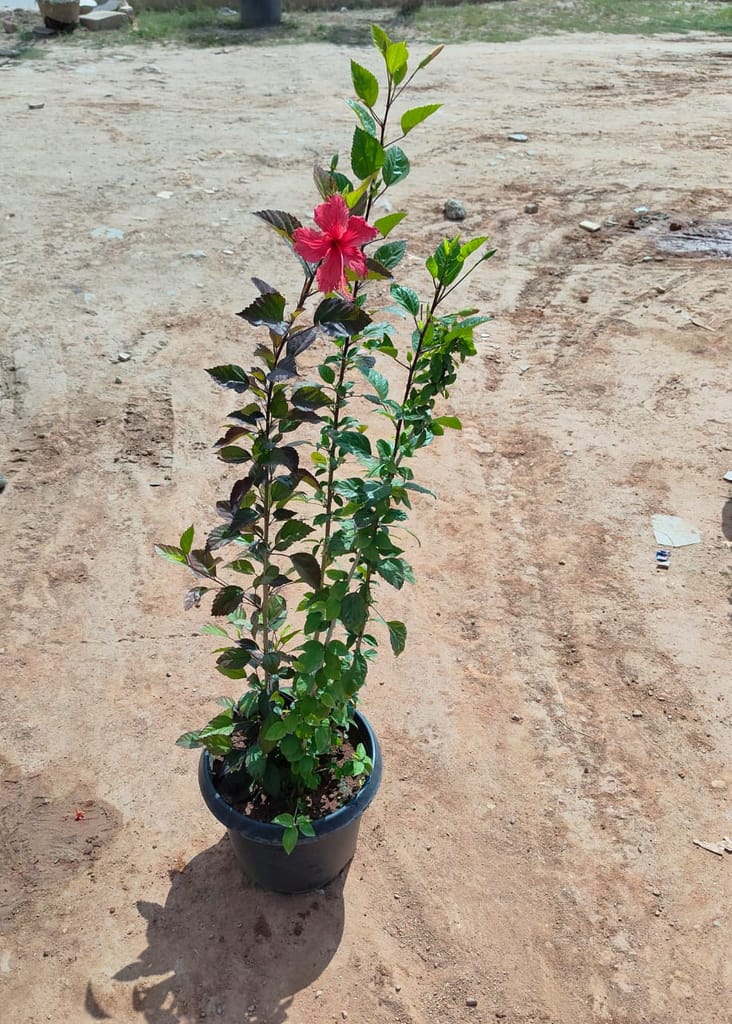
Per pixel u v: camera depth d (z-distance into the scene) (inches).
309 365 122.6
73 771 70.5
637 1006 58.1
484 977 59.2
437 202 176.4
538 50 287.6
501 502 102.3
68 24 295.0
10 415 109.7
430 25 319.0
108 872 63.8
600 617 87.2
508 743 74.5
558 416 117.4
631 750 74.4
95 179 177.0
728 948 61.2
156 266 145.5
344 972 58.9
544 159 199.2
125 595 87.1
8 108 215.8
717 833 68.4
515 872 65.3
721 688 80.2
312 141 203.3
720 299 145.7
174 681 78.4
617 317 140.4
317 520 52.0
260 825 54.7
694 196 182.9
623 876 65.3
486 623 86.1
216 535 48.3
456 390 121.5
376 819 68.2
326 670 50.6
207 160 190.1
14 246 148.3
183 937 60.2
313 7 348.2
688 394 122.5
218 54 277.1
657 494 104.0
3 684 77.5
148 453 105.7
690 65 274.5
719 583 91.7
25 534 93.6
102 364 120.0
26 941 59.6
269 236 157.8
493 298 144.6
